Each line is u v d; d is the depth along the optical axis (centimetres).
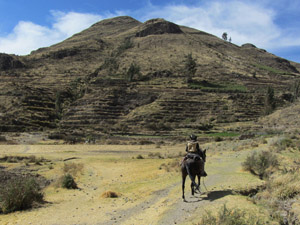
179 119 8906
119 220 994
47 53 18188
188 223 851
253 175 1623
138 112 9456
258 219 824
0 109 9206
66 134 7119
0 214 1074
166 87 11350
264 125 7225
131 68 12406
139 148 5162
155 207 1112
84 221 991
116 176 2236
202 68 14938
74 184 1831
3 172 2442
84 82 13050
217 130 7544
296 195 1095
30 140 6334
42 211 1121
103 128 8331
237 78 13525
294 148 2559
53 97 11062
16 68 15300
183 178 1140
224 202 1003
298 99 9269
